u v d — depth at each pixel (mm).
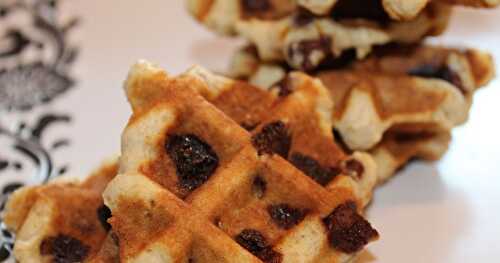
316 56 371
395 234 359
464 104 372
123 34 441
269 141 332
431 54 378
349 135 362
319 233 322
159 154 327
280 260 316
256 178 329
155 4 453
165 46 435
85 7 456
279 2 388
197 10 395
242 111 344
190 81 340
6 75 427
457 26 434
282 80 361
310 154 342
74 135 401
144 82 334
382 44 375
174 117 329
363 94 363
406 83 371
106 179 353
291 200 327
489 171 379
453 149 387
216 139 330
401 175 379
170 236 311
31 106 413
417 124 371
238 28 386
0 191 381
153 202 316
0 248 355
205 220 316
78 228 339
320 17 371
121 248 314
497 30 433
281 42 378
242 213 325
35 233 337
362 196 341
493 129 392
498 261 350
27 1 460
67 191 344
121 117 407
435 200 370
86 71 427
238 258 311
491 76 377
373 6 362
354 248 324
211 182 323
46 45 440
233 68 396
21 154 396
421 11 363
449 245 355
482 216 365
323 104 350
